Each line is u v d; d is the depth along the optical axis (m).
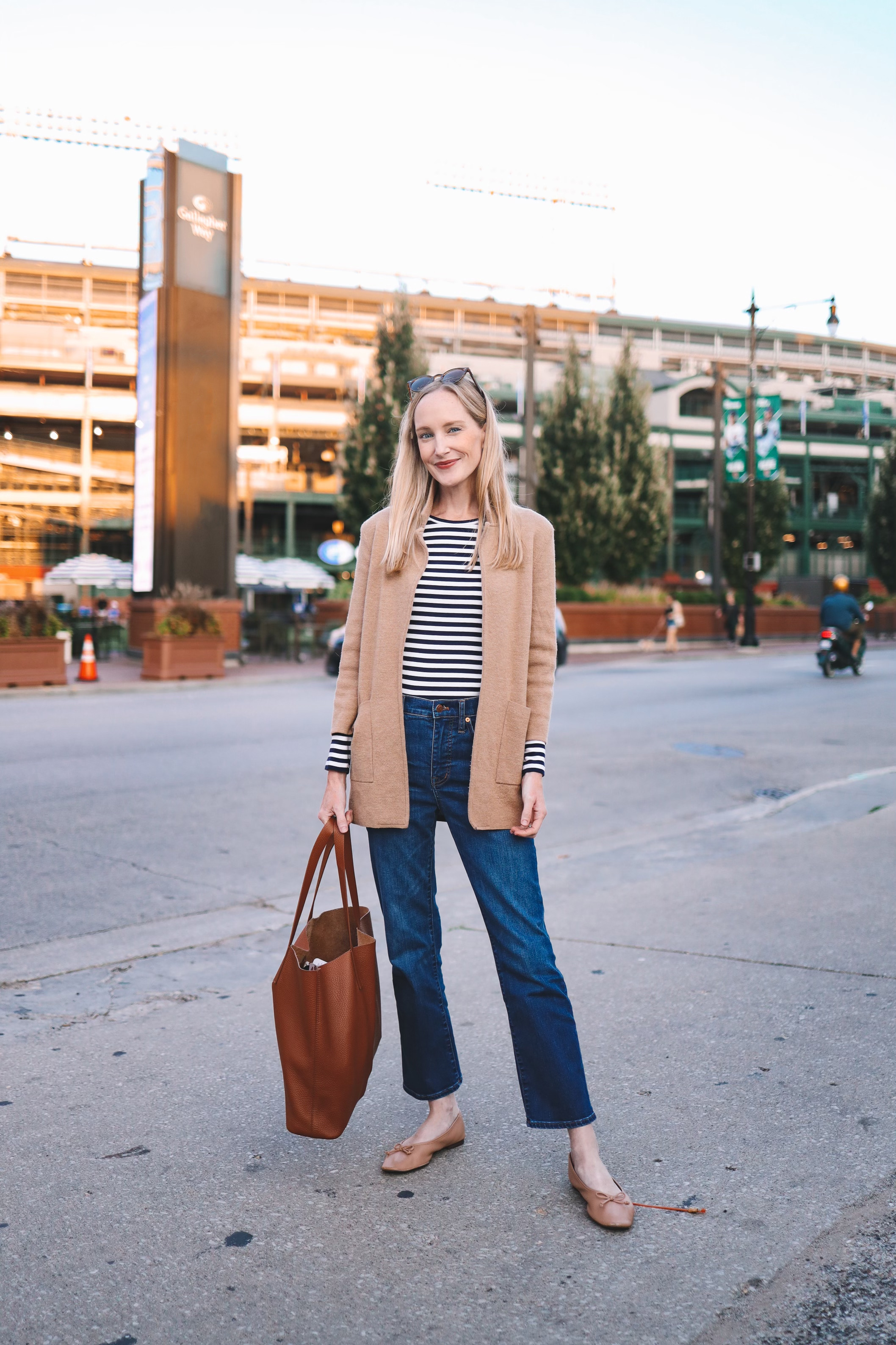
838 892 4.89
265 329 56.50
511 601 2.41
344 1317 1.94
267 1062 3.14
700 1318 1.92
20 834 6.51
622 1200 2.26
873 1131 2.63
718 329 69.50
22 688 16.02
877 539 46.19
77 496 50.12
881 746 10.58
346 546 35.22
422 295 59.78
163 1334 1.89
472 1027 3.38
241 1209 2.32
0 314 52.75
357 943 2.38
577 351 31.36
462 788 2.43
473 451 2.42
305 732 11.25
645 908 4.74
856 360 72.94
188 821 6.93
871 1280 2.02
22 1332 1.89
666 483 57.12
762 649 30.11
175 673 17.83
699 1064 3.04
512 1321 1.92
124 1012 3.60
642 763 9.48
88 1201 2.35
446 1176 2.47
